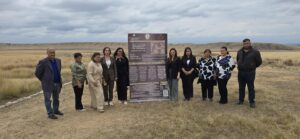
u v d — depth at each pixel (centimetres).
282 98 1405
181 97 1431
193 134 896
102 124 993
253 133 910
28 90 1773
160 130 924
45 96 1055
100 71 1168
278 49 19962
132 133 904
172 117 1048
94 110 1191
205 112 1121
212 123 968
